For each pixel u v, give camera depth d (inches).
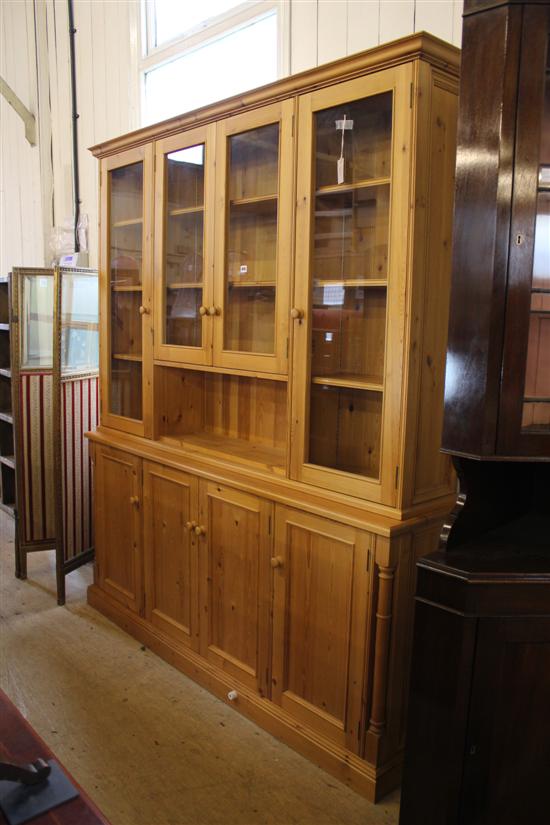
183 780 76.6
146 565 105.5
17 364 124.2
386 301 71.4
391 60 65.7
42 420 128.0
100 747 81.9
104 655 103.3
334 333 77.4
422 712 59.8
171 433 106.5
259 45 108.1
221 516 89.7
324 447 78.9
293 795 74.7
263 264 84.5
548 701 58.4
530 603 55.9
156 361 102.0
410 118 65.0
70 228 156.2
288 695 83.1
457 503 61.4
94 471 116.3
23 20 165.3
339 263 76.3
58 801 40.3
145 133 98.7
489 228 52.4
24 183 175.5
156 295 100.8
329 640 77.0
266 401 98.2
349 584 73.7
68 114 152.8
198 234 93.4
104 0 137.0
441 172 68.4
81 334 125.5
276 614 83.1
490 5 50.7
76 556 127.5
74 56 148.3
